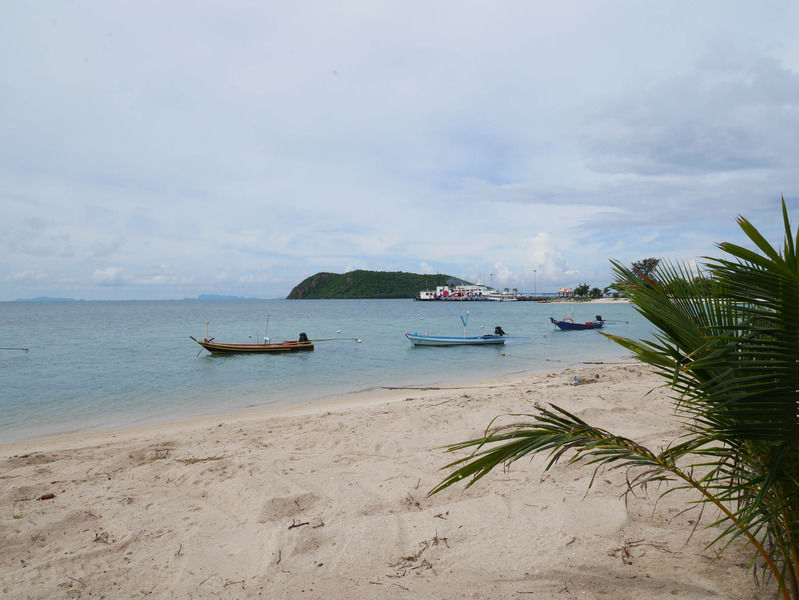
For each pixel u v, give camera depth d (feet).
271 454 20.93
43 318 262.26
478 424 25.21
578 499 14.71
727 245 6.64
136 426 34.83
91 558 11.85
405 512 14.24
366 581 10.56
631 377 44.47
